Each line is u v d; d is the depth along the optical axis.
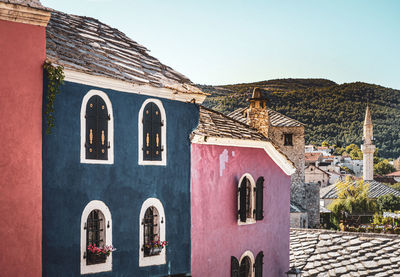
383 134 182.75
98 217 10.17
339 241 18.14
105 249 9.84
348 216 62.53
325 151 157.88
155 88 11.06
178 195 11.91
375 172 141.62
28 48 8.83
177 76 12.59
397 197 68.56
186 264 12.08
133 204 10.70
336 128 185.88
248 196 15.06
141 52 12.67
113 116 10.30
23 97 8.73
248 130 15.49
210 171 13.15
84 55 10.27
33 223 8.76
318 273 15.99
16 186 8.59
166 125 11.59
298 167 47.66
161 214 11.41
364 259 16.34
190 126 12.31
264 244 15.55
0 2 8.32
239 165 14.39
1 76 8.49
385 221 53.84
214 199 13.27
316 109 190.75
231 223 13.97
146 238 11.24
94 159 9.94
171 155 11.73
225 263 13.64
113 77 10.10
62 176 9.35
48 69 8.95
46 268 9.07
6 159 8.49
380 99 193.62
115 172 10.32
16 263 8.55
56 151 9.27
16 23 8.70
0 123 8.45
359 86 198.12
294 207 43.62
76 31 11.25
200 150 12.78
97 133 10.02
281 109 190.38
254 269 14.93
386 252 16.61
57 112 9.29
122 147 10.48
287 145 48.12
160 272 11.28
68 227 9.41
